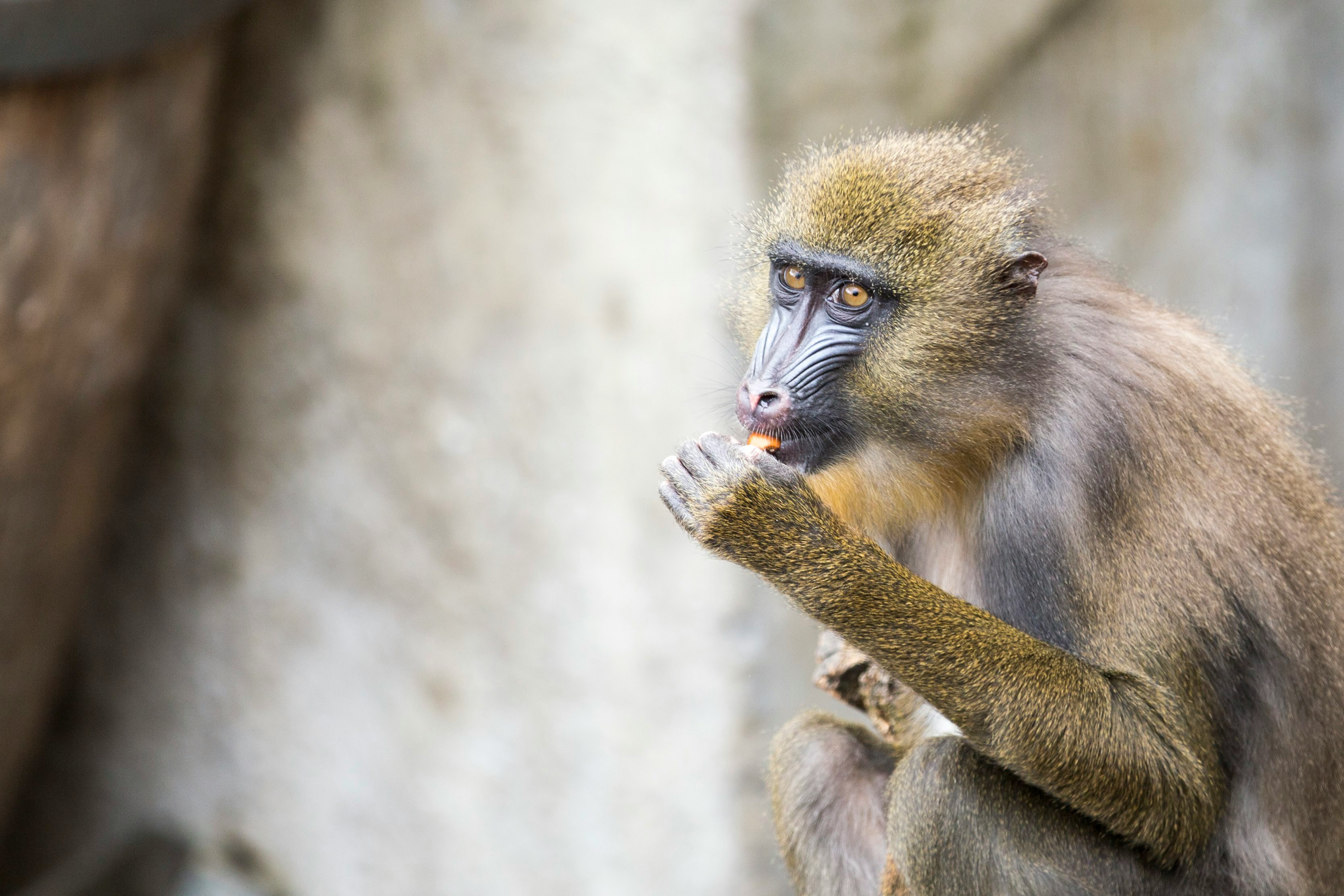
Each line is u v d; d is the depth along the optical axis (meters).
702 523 6.65
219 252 12.79
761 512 6.61
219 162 12.60
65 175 10.49
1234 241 15.31
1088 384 6.91
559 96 11.80
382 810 13.24
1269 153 15.29
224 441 13.13
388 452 12.71
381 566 12.89
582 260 11.91
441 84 12.09
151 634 13.66
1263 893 6.90
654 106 11.60
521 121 11.92
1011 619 7.03
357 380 12.70
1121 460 6.75
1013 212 7.09
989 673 6.39
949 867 6.77
